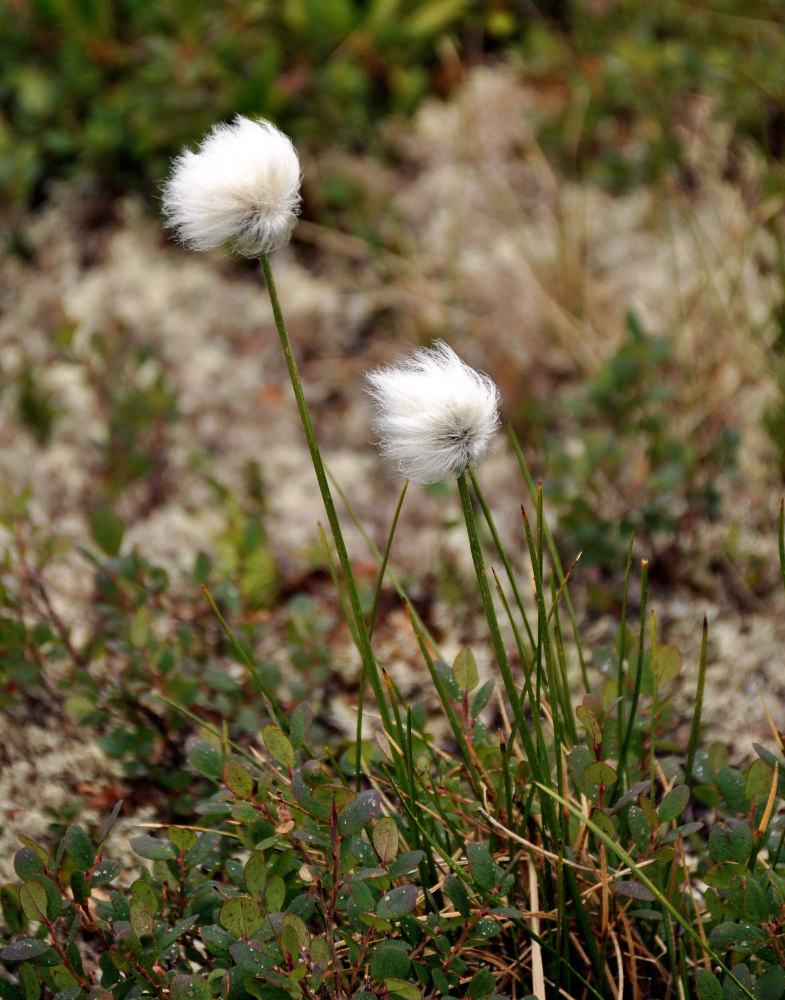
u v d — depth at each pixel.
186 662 0.94
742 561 1.05
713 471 1.10
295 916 0.78
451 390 0.77
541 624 0.81
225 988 0.80
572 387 1.23
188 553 1.12
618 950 0.82
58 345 1.16
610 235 1.36
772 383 1.17
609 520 1.05
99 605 0.97
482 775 0.84
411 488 1.17
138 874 0.91
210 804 0.83
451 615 1.04
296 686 0.94
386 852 0.79
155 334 1.32
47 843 0.93
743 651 1.01
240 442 1.23
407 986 0.78
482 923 0.81
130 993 0.80
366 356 1.30
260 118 0.79
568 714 0.85
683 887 0.84
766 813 0.82
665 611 1.03
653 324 1.27
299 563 1.09
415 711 0.89
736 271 1.28
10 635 0.94
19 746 0.96
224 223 0.77
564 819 0.83
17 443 1.22
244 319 1.34
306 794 0.80
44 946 0.80
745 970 0.80
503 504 1.14
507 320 1.29
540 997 0.81
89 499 1.17
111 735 0.92
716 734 0.97
